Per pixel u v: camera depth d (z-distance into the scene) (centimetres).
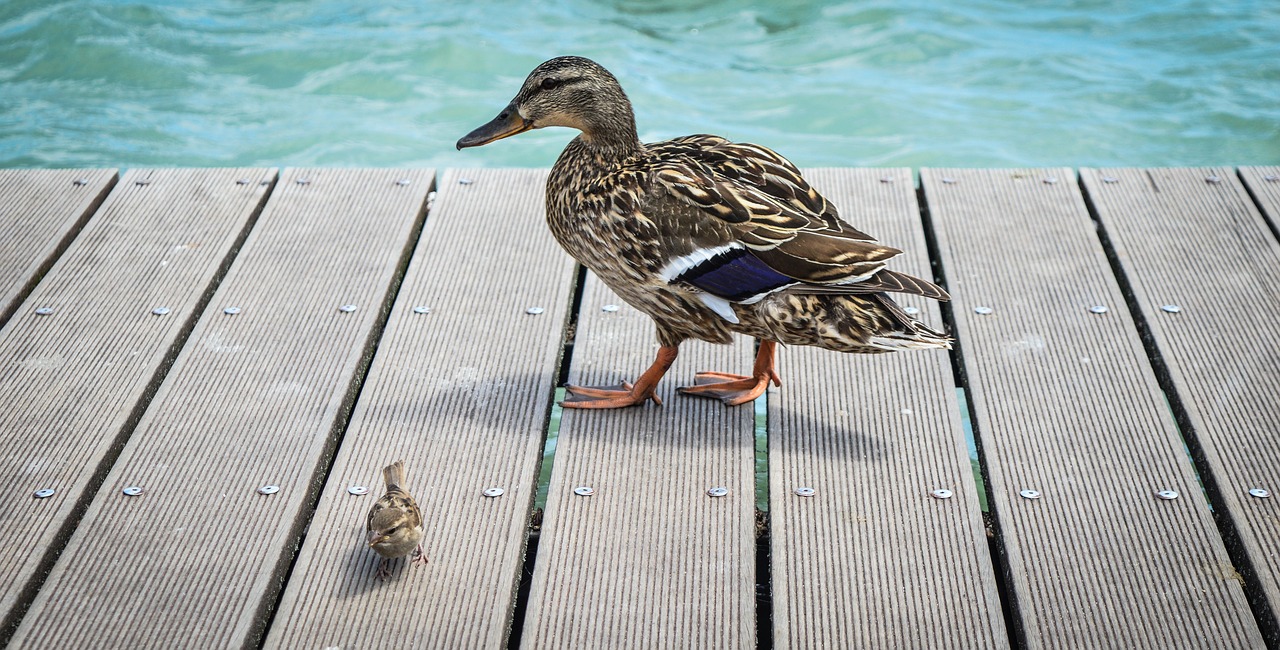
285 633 143
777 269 156
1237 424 162
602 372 172
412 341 175
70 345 173
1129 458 159
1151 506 154
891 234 192
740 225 157
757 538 158
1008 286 183
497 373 171
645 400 167
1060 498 155
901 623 144
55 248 189
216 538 151
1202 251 188
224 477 157
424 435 162
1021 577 148
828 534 152
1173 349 173
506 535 152
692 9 297
